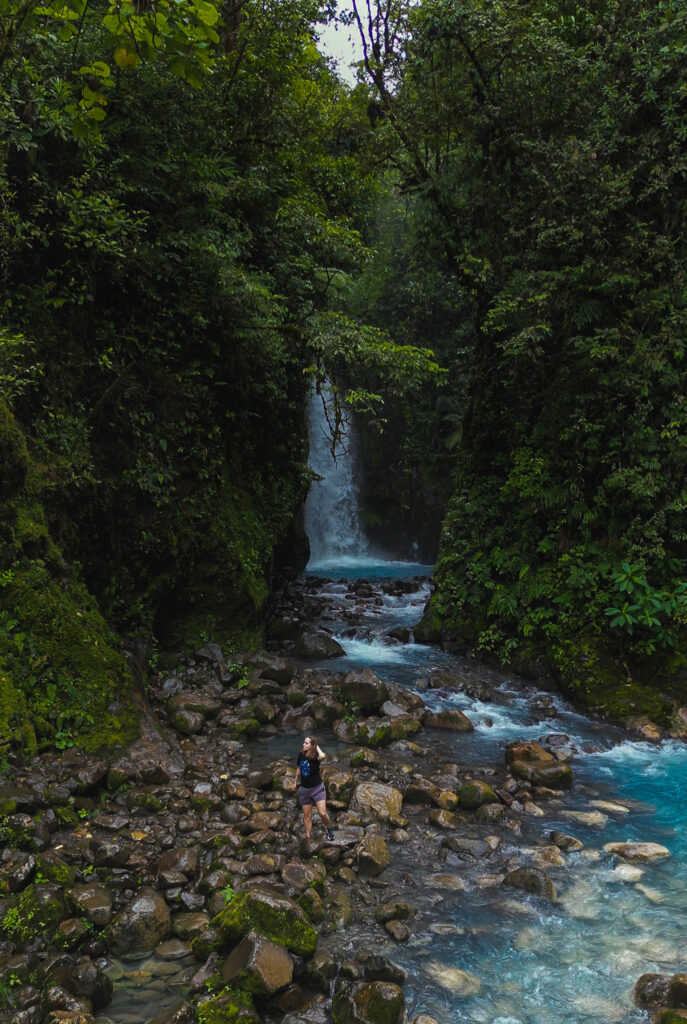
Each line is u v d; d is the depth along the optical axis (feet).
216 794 27.61
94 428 36.76
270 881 21.62
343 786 28.45
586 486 43.29
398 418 105.91
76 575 33.53
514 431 49.44
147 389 40.19
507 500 48.39
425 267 57.88
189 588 42.39
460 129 50.26
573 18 45.55
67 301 34.86
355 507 106.01
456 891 22.53
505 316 47.06
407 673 44.42
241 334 45.68
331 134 58.08
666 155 40.19
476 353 54.95
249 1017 16.39
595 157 41.73
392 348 46.65
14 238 31.12
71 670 29.58
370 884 22.77
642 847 24.93
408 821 26.91
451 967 18.93
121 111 36.96
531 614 43.93
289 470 57.88
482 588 48.57
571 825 27.09
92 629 31.76
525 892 22.49
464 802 28.14
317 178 57.31
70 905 19.88
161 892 21.43
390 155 56.54
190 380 43.09
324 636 48.62
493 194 49.08
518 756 32.19
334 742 34.24
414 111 51.11
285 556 74.23
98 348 37.47
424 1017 16.84
